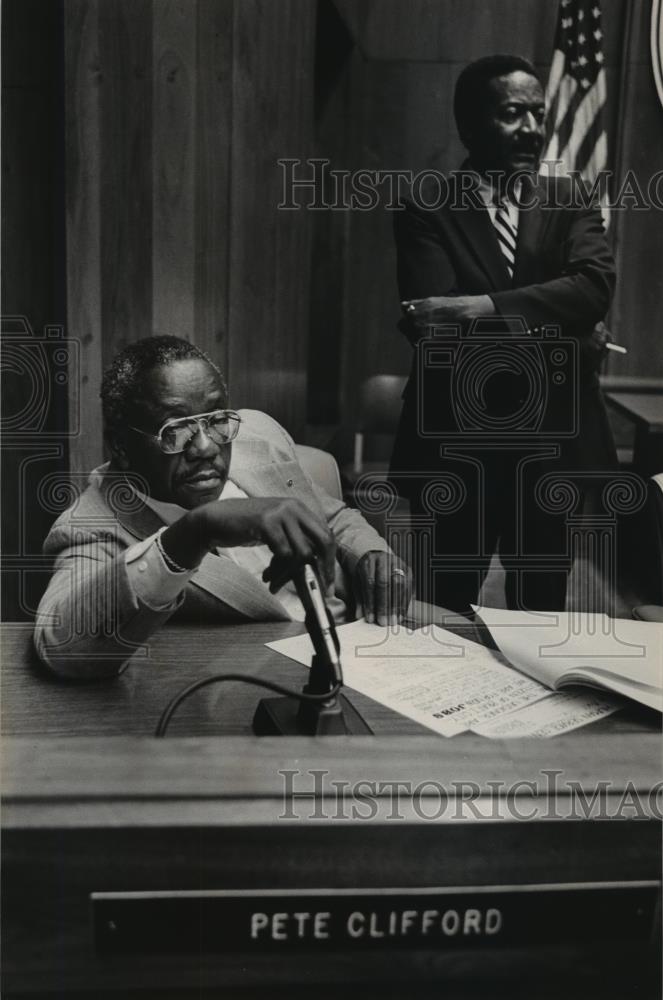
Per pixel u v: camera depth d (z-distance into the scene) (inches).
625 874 106.7
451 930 106.4
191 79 147.1
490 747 109.0
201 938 104.3
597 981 109.9
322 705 110.3
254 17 146.8
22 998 103.7
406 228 153.7
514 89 149.3
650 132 150.9
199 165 149.7
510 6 146.9
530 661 124.7
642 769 106.4
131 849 101.3
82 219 148.5
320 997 107.7
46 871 101.0
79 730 110.4
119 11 144.6
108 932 103.0
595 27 148.8
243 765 105.4
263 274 153.1
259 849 102.6
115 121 147.7
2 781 102.0
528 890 105.6
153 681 121.2
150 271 151.1
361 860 104.0
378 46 149.2
